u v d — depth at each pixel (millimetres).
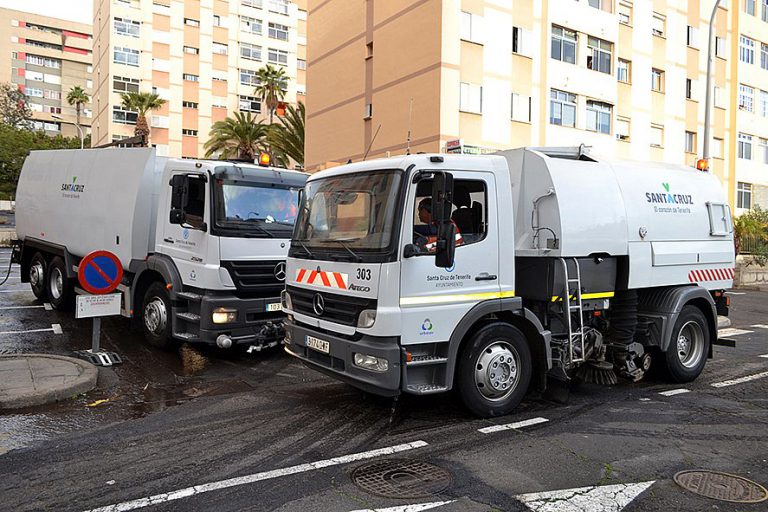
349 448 5051
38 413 5879
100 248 9773
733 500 4180
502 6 22734
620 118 28000
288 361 8273
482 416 5863
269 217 8289
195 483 4309
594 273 6551
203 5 53375
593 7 26297
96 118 55594
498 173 5840
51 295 11555
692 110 32094
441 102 20875
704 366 8461
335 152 27062
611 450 5129
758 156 36656
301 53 59719
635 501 4133
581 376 7117
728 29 34344
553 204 6141
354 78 25672
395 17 23094
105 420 5723
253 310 7969
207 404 6293
